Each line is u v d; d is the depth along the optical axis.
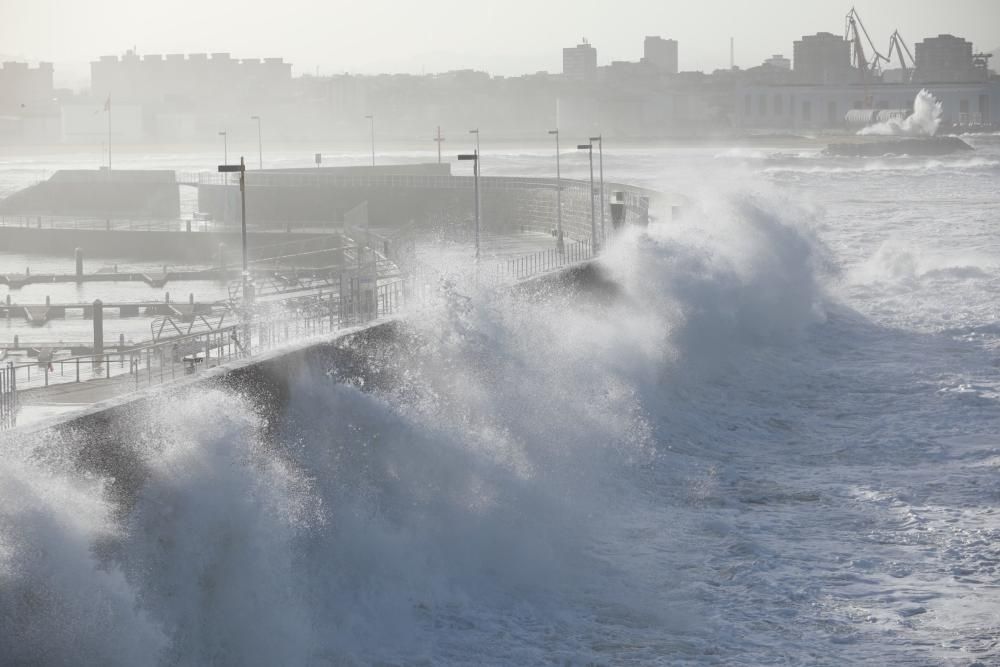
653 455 68.44
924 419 79.19
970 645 44.59
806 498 62.62
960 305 125.19
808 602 48.66
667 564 52.66
